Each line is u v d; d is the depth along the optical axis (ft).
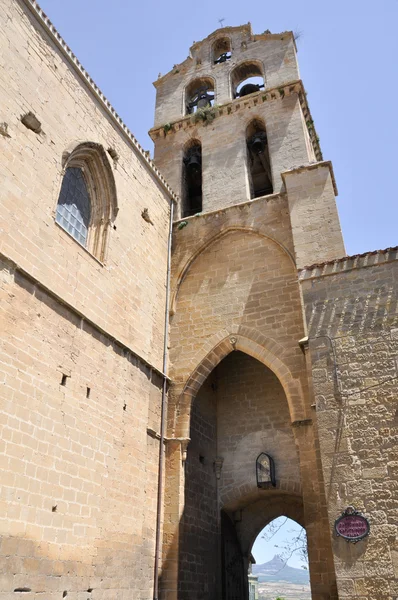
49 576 38.78
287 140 82.38
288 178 71.20
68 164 55.47
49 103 50.93
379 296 49.80
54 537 40.11
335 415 46.16
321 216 66.13
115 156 62.13
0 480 36.14
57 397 43.83
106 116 61.93
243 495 70.90
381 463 42.80
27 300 42.55
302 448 55.36
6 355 39.06
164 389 64.39
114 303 56.54
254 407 75.31
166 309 70.23
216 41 105.91
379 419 44.50
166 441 62.85
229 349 66.59
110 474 49.19
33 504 38.65
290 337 62.80
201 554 63.52
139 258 64.80
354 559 40.16
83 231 56.39
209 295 71.00
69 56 55.36
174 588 55.11
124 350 56.59
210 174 84.64
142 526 53.57
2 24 46.34
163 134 94.84
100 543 45.65
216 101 95.50
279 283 67.10
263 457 70.49
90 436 47.24
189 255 75.05
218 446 75.05
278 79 91.81
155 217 71.87
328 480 43.83
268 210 73.31
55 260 47.44
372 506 41.55
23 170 45.27
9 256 41.37
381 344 47.50
